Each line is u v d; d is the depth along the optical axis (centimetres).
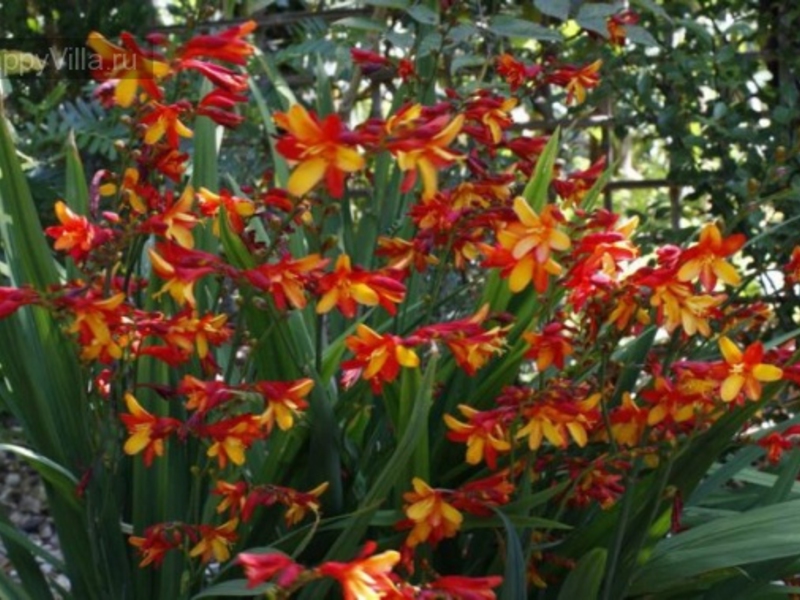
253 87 187
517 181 175
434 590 125
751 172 231
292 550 149
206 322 145
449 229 155
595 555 140
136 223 146
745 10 257
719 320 157
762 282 216
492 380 154
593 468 144
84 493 153
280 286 140
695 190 247
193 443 158
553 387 143
